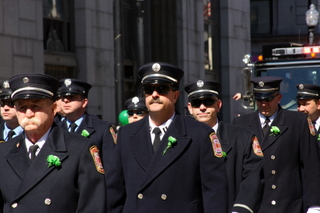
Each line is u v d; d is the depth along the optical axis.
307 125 9.29
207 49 29.95
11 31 18.78
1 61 18.36
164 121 6.60
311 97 10.99
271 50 14.87
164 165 6.33
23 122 5.64
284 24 39.66
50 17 21.06
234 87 30.83
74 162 5.70
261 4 40.09
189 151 6.41
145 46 26.08
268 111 9.45
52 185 5.62
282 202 9.16
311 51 14.61
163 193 6.32
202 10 28.97
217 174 6.41
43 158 5.68
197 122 6.60
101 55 22.62
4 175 5.74
